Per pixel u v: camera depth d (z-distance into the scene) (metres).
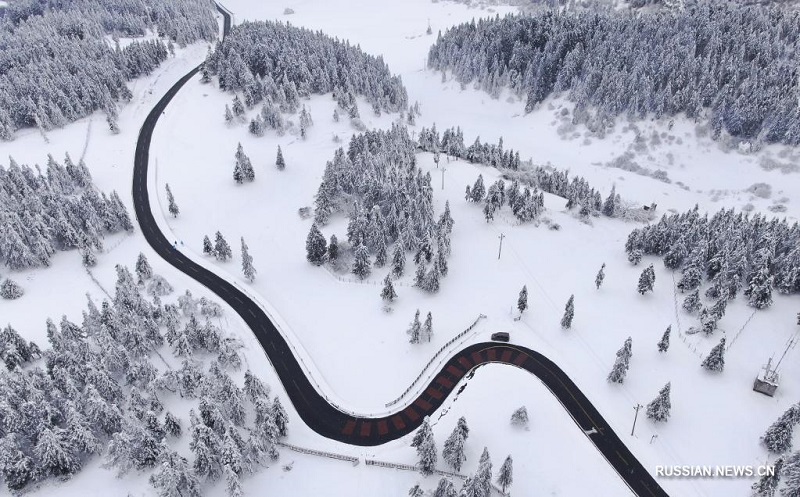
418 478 70.88
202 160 144.38
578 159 159.00
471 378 84.56
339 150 131.62
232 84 171.12
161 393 77.81
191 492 65.06
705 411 76.88
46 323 88.38
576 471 71.00
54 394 71.75
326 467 72.88
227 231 120.94
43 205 114.94
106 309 85.19
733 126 146.62
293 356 89.44
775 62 149.88
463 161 144.25
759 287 89.81
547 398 80.75
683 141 152.12
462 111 189.75
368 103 174.75
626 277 101.81
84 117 160.38
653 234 104.38
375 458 73.69
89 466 69.38
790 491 62.25
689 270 94.56
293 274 108.31
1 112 147.50
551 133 169.62
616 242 111.88
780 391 78.12
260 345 91.31
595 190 144.12
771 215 129.62
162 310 89.88
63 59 172.50
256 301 100.75
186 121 161.00
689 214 108.31
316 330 95.19
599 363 85.56
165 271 108.88
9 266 104.75
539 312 95.94
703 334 87.56
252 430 73.00
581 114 167.12
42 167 139.00
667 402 73.31
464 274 105.31
